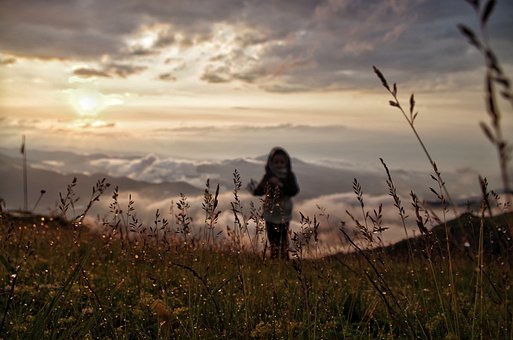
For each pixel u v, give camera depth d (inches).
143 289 181.3
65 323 156.4
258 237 171.8
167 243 158.7
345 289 199.3
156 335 152.4
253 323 160.6
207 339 138.6
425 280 196.1
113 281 199.8
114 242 194.5
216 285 173.3
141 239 158.9
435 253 132.2
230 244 172.9
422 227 107.7
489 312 154.3
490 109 33.0
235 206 163.0
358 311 188.4
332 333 156.2
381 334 157.0
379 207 119.4
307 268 201.0
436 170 106.3
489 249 125.6
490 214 57.8
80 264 139.3
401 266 215.5
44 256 235.1
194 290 168.6
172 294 171.2
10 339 128.6
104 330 150.9
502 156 32.7
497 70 32.7
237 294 178.4
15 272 121.4
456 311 134.0
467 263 250.7
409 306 156.3
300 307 173.2
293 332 154.0
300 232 129.5
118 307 172.9
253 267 197.0
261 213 169.2
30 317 151.0
